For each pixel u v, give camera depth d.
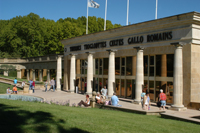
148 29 26.22
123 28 29.02
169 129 11.94
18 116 11.81
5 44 79.94
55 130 9.82
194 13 21.42
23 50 77.00
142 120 14.30
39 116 12.23
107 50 31.23
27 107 15.44
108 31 31.45
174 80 22.59
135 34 27.95
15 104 16.67
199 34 22.78
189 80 22.58
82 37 37.16
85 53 37.06
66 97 32.34
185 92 22.91
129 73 31.11
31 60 67.19
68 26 64.44
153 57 27.56
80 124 11.41
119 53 31.95
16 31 77.69
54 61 56.75
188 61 22.59
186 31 22.64
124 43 29.50
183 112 21.02
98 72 36.38
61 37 63.84
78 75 41.72
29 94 35.69
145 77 28.58
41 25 76.50
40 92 39.25
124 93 31.91
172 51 24.84
